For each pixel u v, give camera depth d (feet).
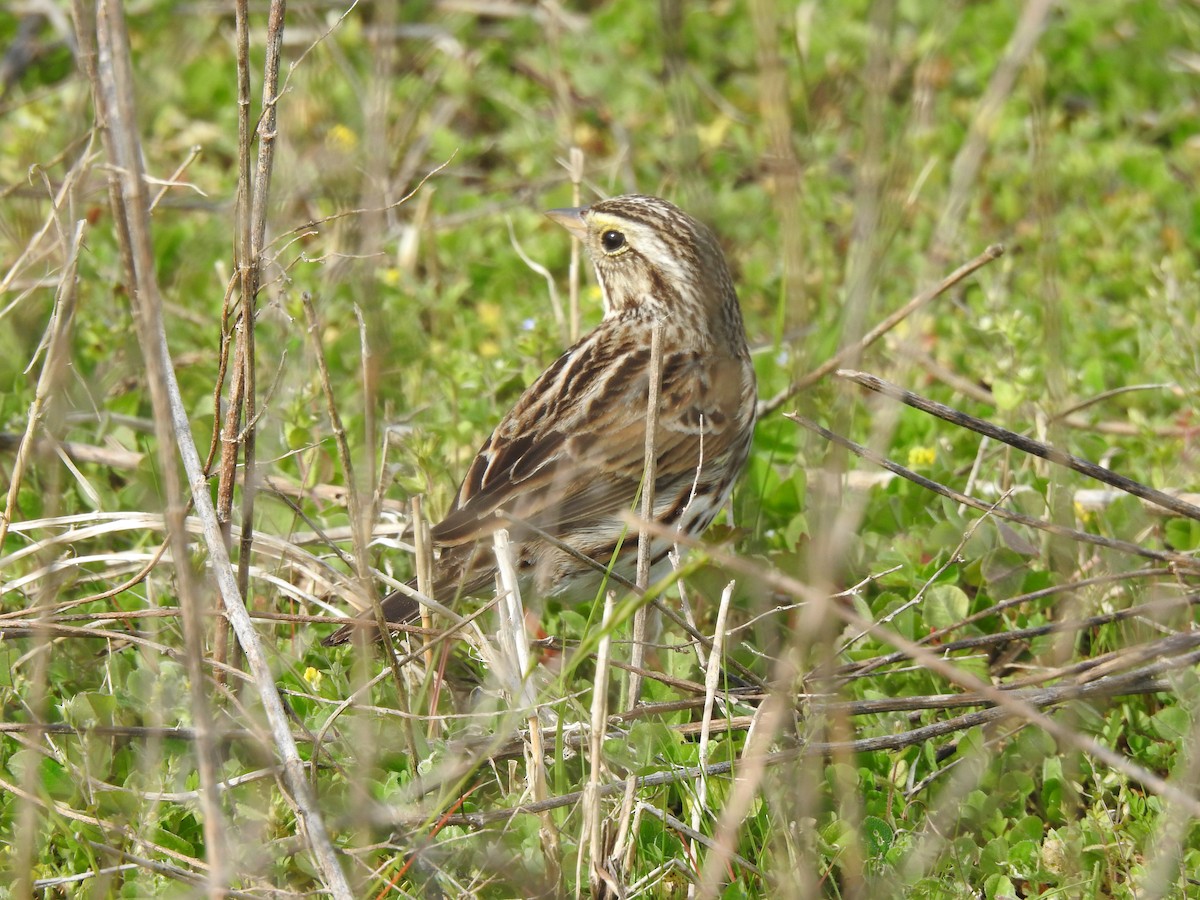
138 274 24.80
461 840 28.94
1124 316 49.19
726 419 39.73
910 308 38.91
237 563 35.37
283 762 27.84
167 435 24.57
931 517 39.86
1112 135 58.90
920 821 31.35
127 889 28.22
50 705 32.78
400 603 33.27
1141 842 30.37
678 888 29.45
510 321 49.06
